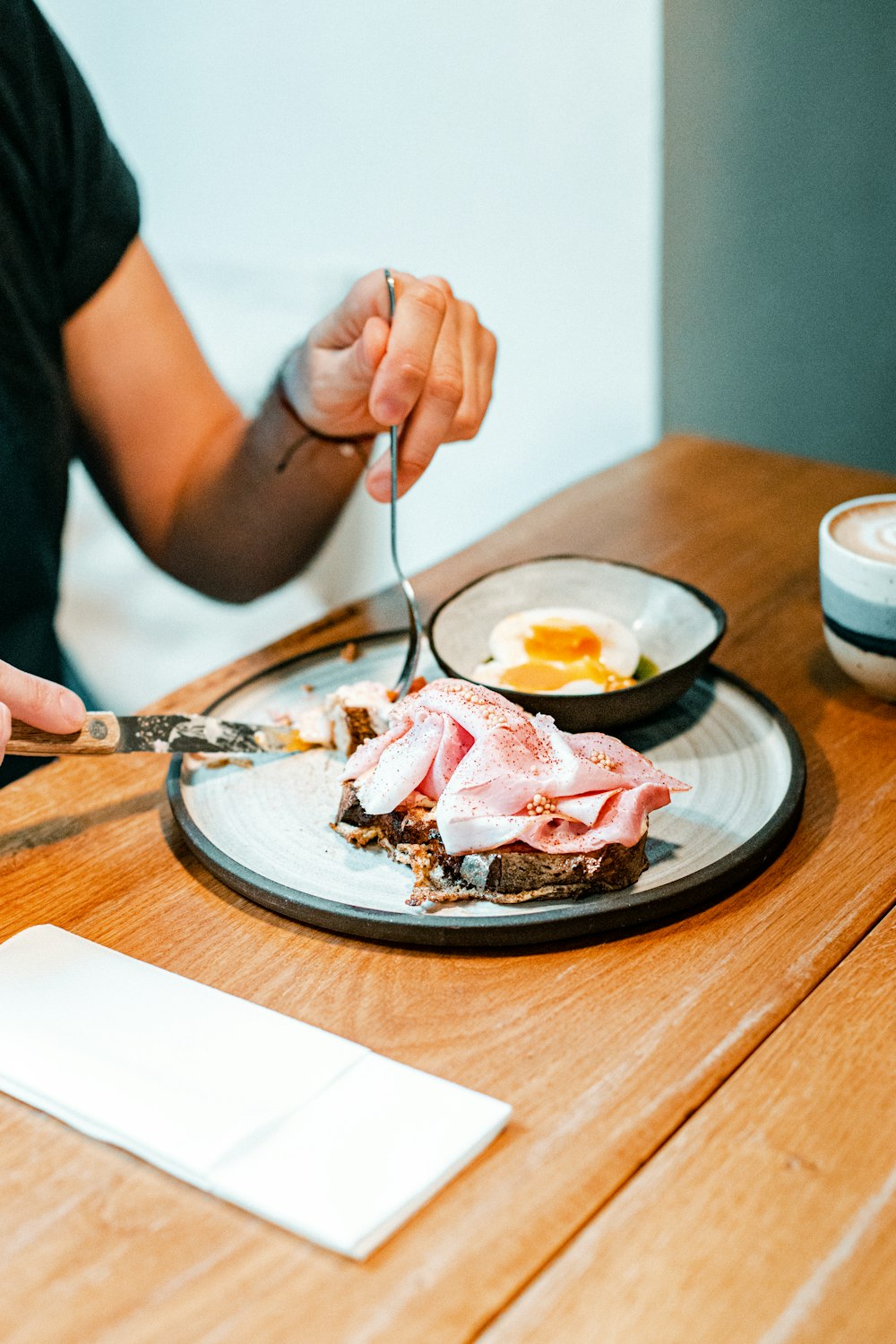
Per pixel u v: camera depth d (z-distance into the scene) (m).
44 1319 0.63
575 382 3.42
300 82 3.22
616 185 3.07
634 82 2.92
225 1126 0.71
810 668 1.28
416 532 3.64
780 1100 0.74
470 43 3.01
